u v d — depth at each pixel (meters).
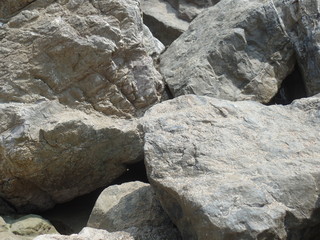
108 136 3.13
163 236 2.51
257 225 2.14
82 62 3.26
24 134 3.06
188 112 2.62
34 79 3.23
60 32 3.26
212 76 3.40
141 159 3.25
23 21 3.35
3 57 3.29
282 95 3.60
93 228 2.47
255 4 3.55
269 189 2.25
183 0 4.54
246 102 2.71
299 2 3.45
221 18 3.66
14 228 2.96
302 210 2.23
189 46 3.66
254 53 3.45
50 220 3.21
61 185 3.22
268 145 2.45
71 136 3.07
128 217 2.62
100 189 3.46
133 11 3.42
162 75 3.53
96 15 3.36
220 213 2.16
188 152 2.43
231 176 2.32
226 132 2.51
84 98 3.25
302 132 2.52
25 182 3.17
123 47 3.34
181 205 2.30
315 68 3.32
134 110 3.34
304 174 2.29
